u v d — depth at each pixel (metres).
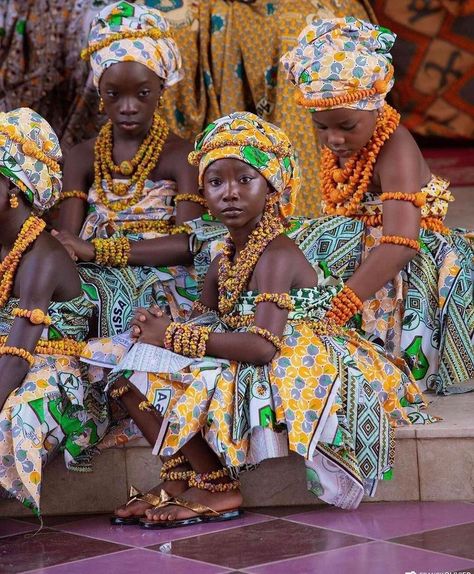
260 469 8.02
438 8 13.91
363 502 7.98
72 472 8.19
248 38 11.58
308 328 7.91
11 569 7.00
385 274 8.54
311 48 8.59
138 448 8.18
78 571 6.88
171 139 9.97
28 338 7.76
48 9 11.95
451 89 14.05
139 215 9.83
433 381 9.08
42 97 12.09
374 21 13.07
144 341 7.78
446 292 8.97
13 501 8.19
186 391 7.57
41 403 7.73
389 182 8.73
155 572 6.78
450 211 11.94
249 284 7.98
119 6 9.64
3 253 8.05
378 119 8.80
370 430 7.75
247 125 7.90
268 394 7.61
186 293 9.54
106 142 9.95
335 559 6.83
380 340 8.92
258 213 7.95
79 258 9.30
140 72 9.56
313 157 11.09
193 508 7.68
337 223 8.99
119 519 7.85
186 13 11.74
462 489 7.90
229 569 6.75
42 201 8.10
